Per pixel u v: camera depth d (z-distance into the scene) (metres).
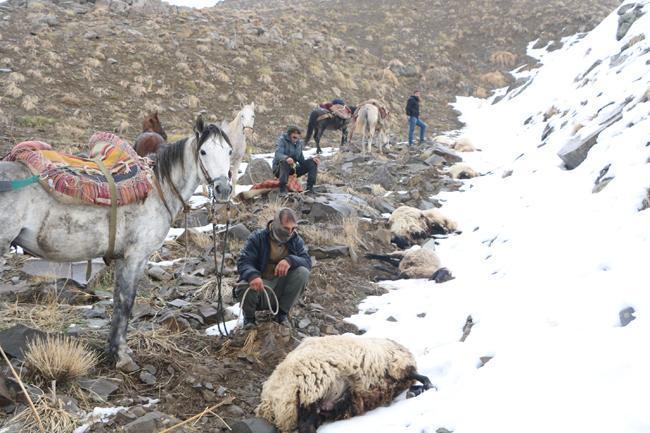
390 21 39.22
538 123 17.84
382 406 4.50
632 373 3.48
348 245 8.70
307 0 50.91
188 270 7.56
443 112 27.69
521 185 11.20
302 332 6.05
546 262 6.41
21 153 4.30
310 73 27.62
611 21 21.16
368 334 6.10
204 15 32.12
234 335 5.75
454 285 7.23
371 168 14.73
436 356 5.09
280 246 5.72
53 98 19.75
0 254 4.12
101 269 7.05
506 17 39.09
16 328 4.89
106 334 5.44
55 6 29.22
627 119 9.99
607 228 6.44
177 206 5.06
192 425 4.28
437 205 11.87
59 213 4.33
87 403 4.37
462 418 3.74
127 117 19.59
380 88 28.59
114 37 25.61
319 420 4.21
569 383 3.67
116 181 4.55
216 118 21.23
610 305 4.62
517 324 5.13
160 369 5.00
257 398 4.73
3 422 4.02
